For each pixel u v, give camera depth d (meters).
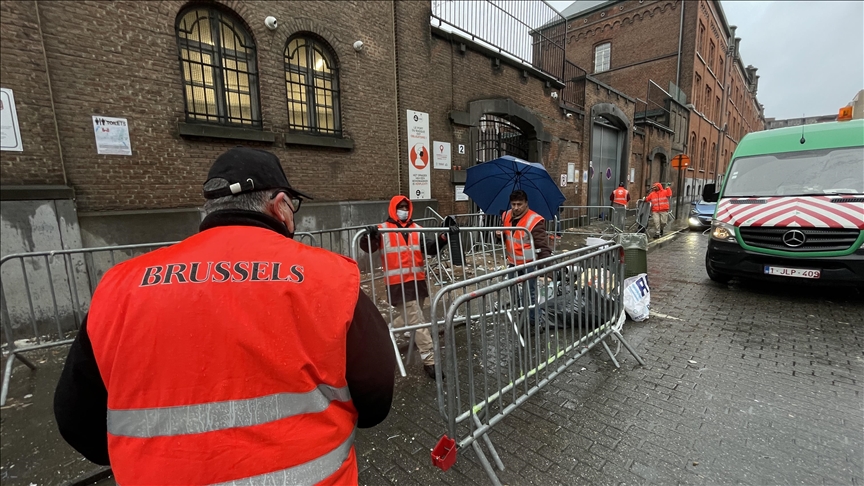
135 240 5.08
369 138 7.71
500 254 5.91
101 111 4.84
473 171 5.61
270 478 0.88
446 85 9.02
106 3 4.79
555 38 12.63
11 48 4.25
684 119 23.55
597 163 15.71
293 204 1.28
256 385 0.89
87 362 0.94
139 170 5.14
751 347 4.04
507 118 10.89
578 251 3.41
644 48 23.83
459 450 2.14
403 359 3.88
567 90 13.69
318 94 7.06
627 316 4.87
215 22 5.74
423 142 8.62
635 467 2.35
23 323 4.43
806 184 5.69
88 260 4.77
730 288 6.24
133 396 0.86
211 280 0.90
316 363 0.94
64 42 4.56
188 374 0.86
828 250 5.00
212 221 1.05
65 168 4.66
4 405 3.17
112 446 0.87
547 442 2.59
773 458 2.40
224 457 0.86
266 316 0.90
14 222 4.33
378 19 7.65
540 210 5.56
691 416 2.85
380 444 2.61
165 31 5.21
